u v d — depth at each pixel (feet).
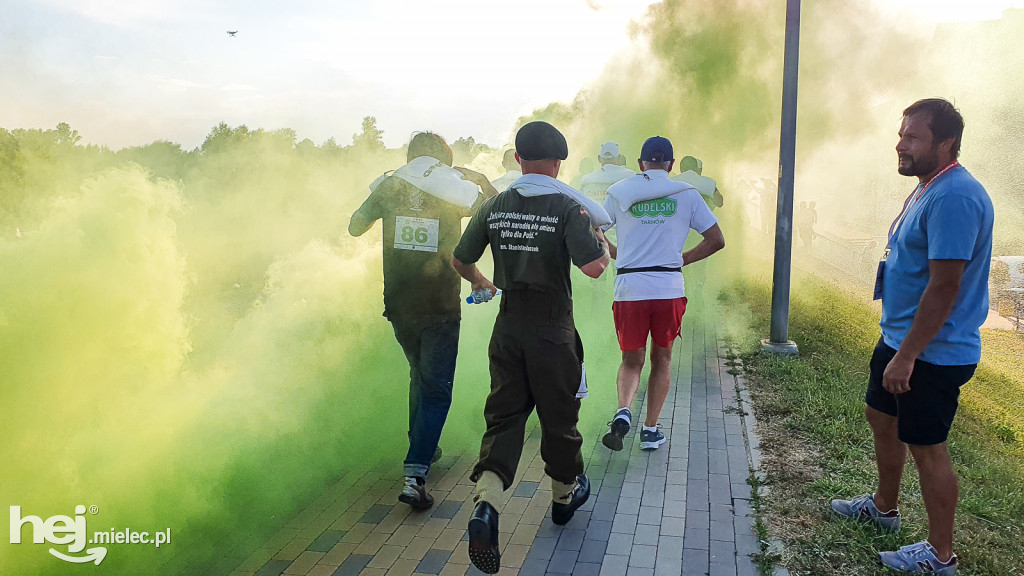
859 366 23.82
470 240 11.91
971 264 10.37
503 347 11.33
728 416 18.54
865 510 12.57
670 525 12.65
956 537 12.31
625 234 15.75
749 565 11.34
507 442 11.05
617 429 14.97
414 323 13.93
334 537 12.32
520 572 11.18
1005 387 25.98
